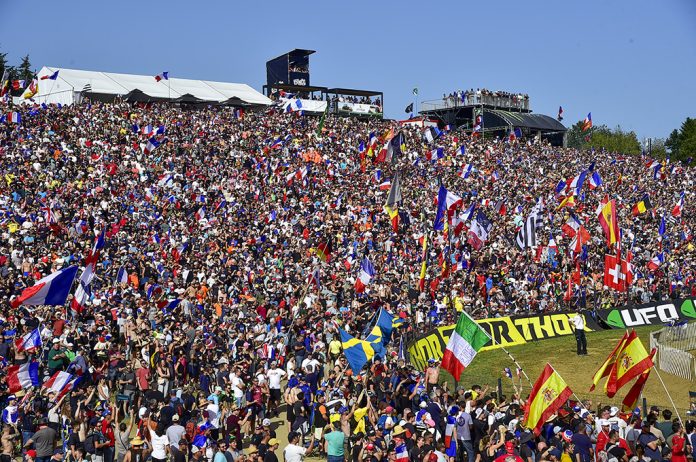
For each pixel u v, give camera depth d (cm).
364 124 9169
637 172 9119
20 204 4616
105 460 2073
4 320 2914
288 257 4762
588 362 3672
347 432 2275
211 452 2072
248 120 8162
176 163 6259
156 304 3447
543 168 8631
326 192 6303
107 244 4331
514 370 3603
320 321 3466
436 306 4031
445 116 11875
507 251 5181
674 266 5353
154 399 2281
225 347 3083
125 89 9031
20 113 6106
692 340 3994
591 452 2023
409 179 7106
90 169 5572
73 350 2708
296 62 11975
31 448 2059
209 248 4681
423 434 2073
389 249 4984
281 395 3103
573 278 4562
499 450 1994
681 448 1969
